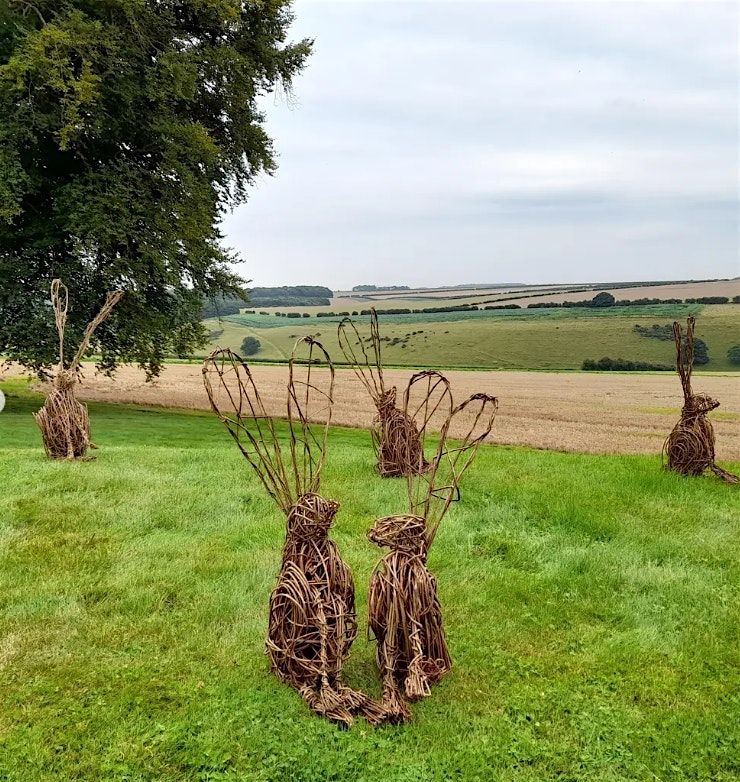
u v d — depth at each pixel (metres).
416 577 4.37
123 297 21.06
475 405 33.31
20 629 5.04
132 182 19.59
